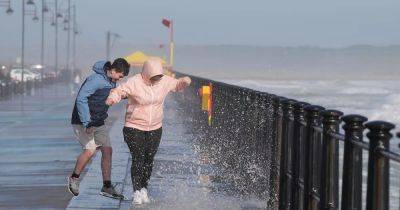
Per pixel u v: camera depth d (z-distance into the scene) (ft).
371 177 36.42
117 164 87.86
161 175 82.23
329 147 45.06
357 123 40.29
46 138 124.88
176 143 113.50
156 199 68.28
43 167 88.22
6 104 243.40
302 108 54.60
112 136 122.42
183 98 207.72
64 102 257.96
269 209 63.67
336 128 45.37
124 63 64.95
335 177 44.75
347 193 40.50
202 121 122.31
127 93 66.33
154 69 66.18
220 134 97.35
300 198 54.65
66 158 96.99
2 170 85.51
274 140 63.46
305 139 52.70
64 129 143.64
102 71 64.13
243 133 79.00
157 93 66.85
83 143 64.95
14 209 62.03
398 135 31.94
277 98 63.10
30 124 156.76
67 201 65.67
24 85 368.89
